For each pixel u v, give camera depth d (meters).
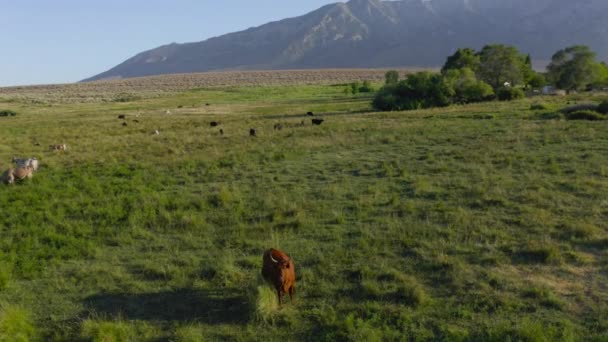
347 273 10.12
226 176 19.77
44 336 8.46
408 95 55.78
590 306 8.38
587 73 72.69
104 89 160.62
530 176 16.66
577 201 13.78
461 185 15.98
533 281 9.31
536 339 7.35
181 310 9.16
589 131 25.52
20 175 19.75
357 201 14.89
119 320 8.73
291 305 9.08
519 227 12.04
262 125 39.41
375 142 26.34
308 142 27.19
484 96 59.47
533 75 85.56
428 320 8.28
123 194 17.14
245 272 10.41
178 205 15.44
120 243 12.66
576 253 10.33
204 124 43.03
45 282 10.52
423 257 10.55
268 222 13.45
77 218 14.80
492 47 78.44
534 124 30.31
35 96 108.69
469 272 9.79
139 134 36.66
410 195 15.42
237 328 8.47
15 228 13.97
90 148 28.98
